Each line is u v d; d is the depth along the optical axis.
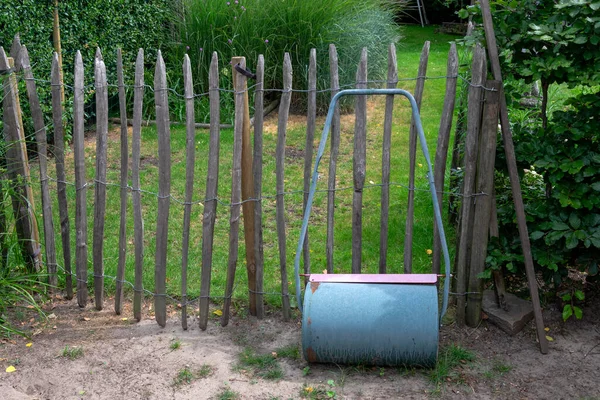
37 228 4.75
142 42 9.30
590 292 4.54
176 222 5.92
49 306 4.61
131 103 9.20
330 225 4.24
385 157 4.06
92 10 8.30
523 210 3.93
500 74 3.85
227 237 5.64
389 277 3.80
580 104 4.15
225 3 9.27
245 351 4.01
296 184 6.84
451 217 5.72
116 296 4.47
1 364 3.90
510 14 4.06
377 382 3.67
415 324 3.59
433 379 3.67
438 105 9.74
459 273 4.14
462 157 5.34
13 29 7.12
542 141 4.18
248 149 4.12
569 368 3.80
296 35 9.16
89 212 6.09
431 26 19.59
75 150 4.35
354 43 9.38
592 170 3.96
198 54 9.28
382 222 4.17
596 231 3.98
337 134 4.09
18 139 4.50
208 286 4.20
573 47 3.95
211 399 3.57
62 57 7.98
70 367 3.87
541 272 4.74
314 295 3.73
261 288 4.34
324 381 3.70
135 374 3.80
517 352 3.96
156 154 7.79
